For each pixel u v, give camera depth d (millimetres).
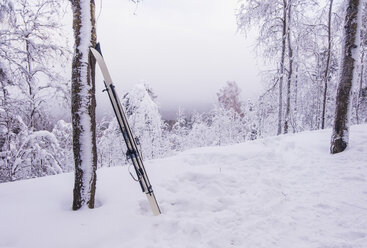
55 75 8852
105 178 4617
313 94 16172
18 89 7883
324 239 2756
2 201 3586
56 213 3328
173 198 4020
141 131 13461
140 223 3236
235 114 22359
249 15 11836
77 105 3426
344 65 5473
